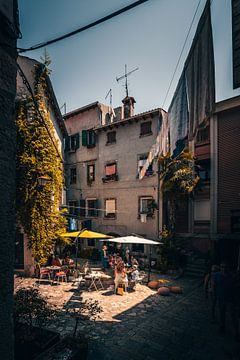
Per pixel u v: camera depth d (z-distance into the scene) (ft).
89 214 71.92
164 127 20.53
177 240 51.24
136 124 63.77
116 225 65.10
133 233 58.34
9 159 12.54
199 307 30.22
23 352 16.78
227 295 23.06
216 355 19.34
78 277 41.86
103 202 68.95
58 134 59.52
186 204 52.21
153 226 57.93
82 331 23.04
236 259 47.65
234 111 50.80
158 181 57.67
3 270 11.93
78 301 31.53
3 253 11.96
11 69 12.51
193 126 13.05
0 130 11.90
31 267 44.11
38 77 45.47
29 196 44.45
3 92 12.04
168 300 32.76
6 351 11.87
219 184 51.93
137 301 32.17
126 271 40.50
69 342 17.16
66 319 25.76
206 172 56.03
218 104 52.21
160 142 21.49
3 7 10.87
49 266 45.44
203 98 11.76
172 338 22.08
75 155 78.02
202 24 11.54
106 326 24.34
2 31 11.47
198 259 51.37
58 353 16.03
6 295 12.07
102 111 73.46
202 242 54.39
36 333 18.56
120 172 65.87
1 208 11.91
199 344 21.04
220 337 22.36
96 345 20.57
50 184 47.09
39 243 44.83
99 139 71.92
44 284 39.50
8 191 12.42
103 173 69.97
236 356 19.20
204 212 55.21
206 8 10.91
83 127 76.74
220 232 50.93
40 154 45.47
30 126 44.83
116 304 30.86
